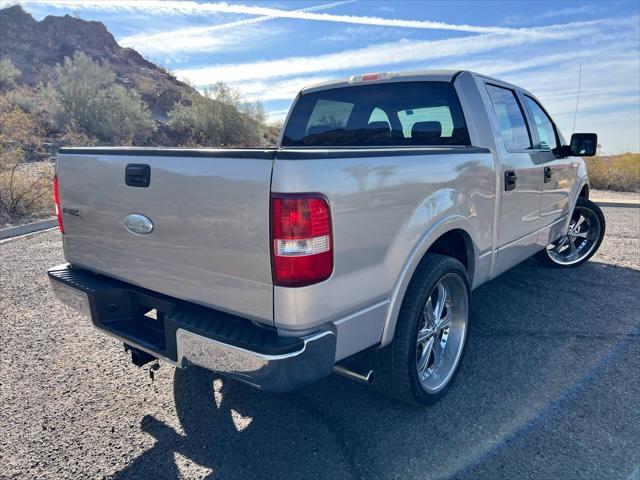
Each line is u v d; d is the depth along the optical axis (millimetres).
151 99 26797
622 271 5613
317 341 2098
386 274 2432
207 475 2383
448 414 2863
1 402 3006
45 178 9906
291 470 2408
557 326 4086
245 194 2033
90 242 2838
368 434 2688
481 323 4164
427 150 2715
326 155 2076
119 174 2523
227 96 21734
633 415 2812
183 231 2291
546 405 2930
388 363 2689
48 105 16875
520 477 2324
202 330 2182
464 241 3268
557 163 4648
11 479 2350
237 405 2992
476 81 3576
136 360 2748
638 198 11586
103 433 2713
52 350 3715
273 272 2010
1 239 7406
